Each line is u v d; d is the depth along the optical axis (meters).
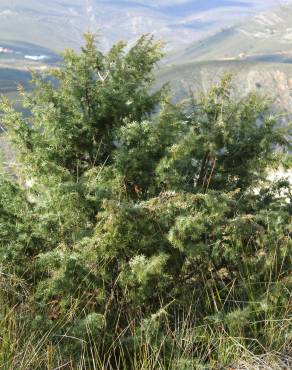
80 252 3.63
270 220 3.85
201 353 3.31
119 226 3.35
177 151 3.87
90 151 4.33
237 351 3.18
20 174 4.33
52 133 4.18
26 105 4.23
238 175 4.41
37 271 3.86
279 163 4.25
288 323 3.38
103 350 3.28
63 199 3.74
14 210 3.99
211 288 3.78
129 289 3.57
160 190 4.16
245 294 3.72
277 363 3.10
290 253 3.73
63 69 4.32
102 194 3.76
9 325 3.16
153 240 3.51
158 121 4.05
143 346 3.26
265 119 4.37
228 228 3.65
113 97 4.17
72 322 3.35
